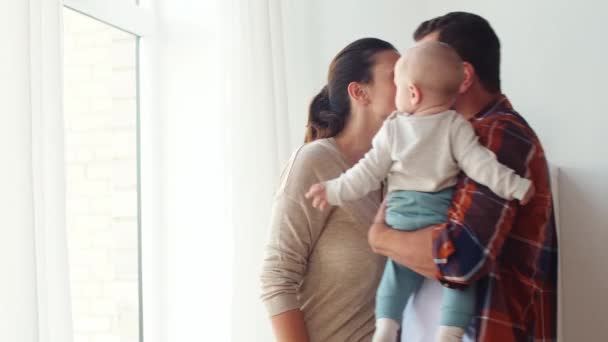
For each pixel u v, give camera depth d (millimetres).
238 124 2359
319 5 2809
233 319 2301
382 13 2750
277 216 1627
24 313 1406
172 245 2541
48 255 1531
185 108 2555
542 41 2543
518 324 1399
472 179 1392
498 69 1562
